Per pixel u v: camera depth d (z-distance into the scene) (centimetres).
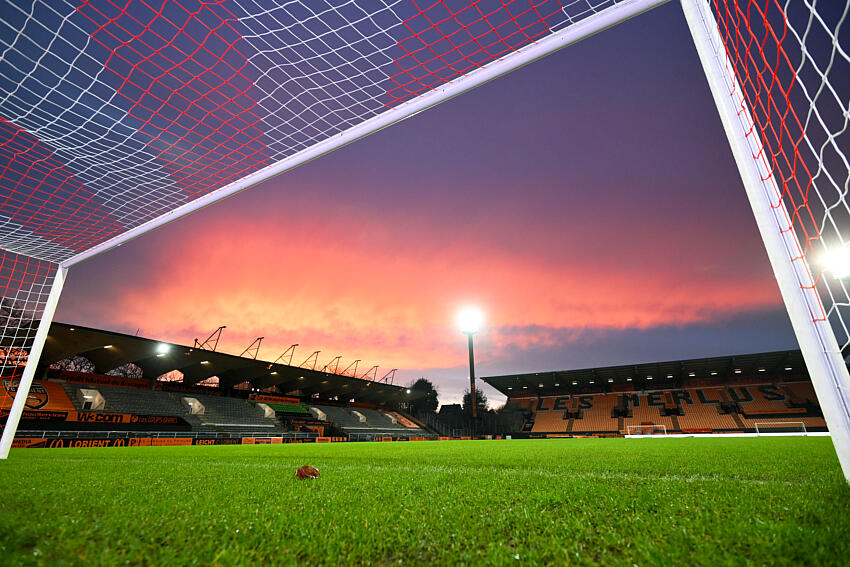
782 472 402
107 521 201
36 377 2888
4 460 653
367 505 249
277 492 302
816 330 247
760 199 273
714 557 144
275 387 4897
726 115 295
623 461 604
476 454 896
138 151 606
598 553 158
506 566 147
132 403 3234
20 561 145
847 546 147
